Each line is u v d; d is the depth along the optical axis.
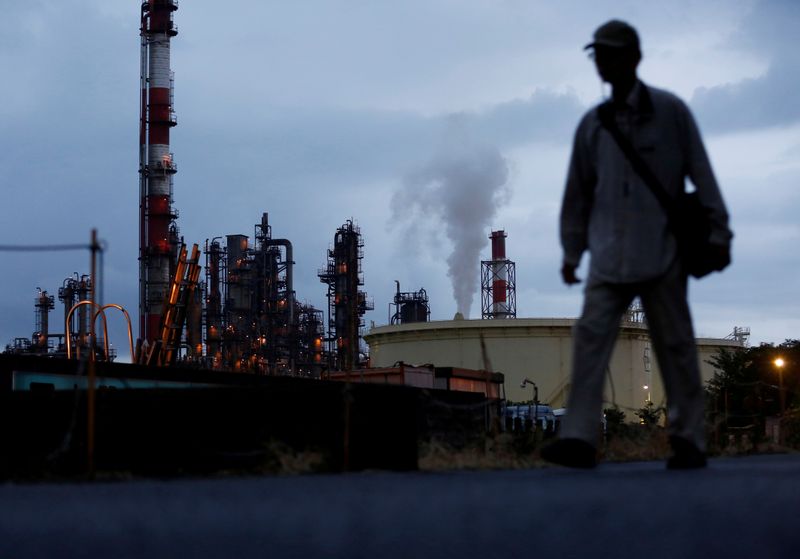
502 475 6.84
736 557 2.83
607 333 8.08
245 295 128.25
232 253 129.00
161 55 107.25
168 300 76.94
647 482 5.20
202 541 3.22
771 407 39.06
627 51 8.12
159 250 105.00
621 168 8.11
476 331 93.75
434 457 12.23
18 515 4.02
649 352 99.75
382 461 9.55
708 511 3.79
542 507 4.05
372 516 3.84
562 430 8.09
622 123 8.14
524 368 92.75
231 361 120.50
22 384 30.34
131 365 31.16
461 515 3.82
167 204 106.12
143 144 106.44
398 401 9.61
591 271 8.12
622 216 8.08
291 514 3.94
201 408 9.50
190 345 89.56
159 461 9.52
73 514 4.02
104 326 40.28
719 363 68.44
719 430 20.33
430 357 95.19
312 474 8.86
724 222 8.16
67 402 9.70
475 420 17.42
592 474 6.47
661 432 17.16
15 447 9.75
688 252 8.12
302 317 143.12
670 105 8.18
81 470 9.64
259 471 9.30
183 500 4.60
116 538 3.31
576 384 8.05
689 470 6.84
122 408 9.62
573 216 8.58
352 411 9.43
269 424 9.42
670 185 8.13
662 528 3.38
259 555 2.94
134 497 4.83
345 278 121.19
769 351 65.25
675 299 8.16
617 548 3.00
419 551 2.99
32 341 136.12
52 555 2.94
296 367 132.38
